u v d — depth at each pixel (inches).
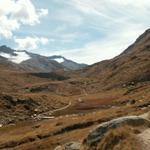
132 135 1268.5
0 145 4212.6
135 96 5915.4
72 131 3718.0
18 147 3762.3
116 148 1226.0
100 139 1373.0
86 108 7288.4
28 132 4798.2
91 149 1366.9
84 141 1486.2
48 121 5580.7
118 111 3951.8
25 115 7652.6
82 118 4266.7
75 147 1647.4
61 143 3230.8
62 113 7313.0
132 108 3818.9
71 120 4416.8
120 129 1318.9
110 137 1302.9
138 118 1384.1
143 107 3592.5
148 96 4694.9
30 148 3558.1
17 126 6343.5
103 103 7406.5
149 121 1393.9
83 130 3385.8
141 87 7652.6
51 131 4035.4
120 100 6422.2
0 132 5944.9
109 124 1391.5
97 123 3764.8
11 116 7455.7
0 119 7155.5
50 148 3294.8
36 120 6771.7
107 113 4003.4
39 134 4143.7
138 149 1179.3
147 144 1197.1
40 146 3462.1
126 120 1368.1
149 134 1277.1
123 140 1250.0
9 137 4756.4
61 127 4052.7
